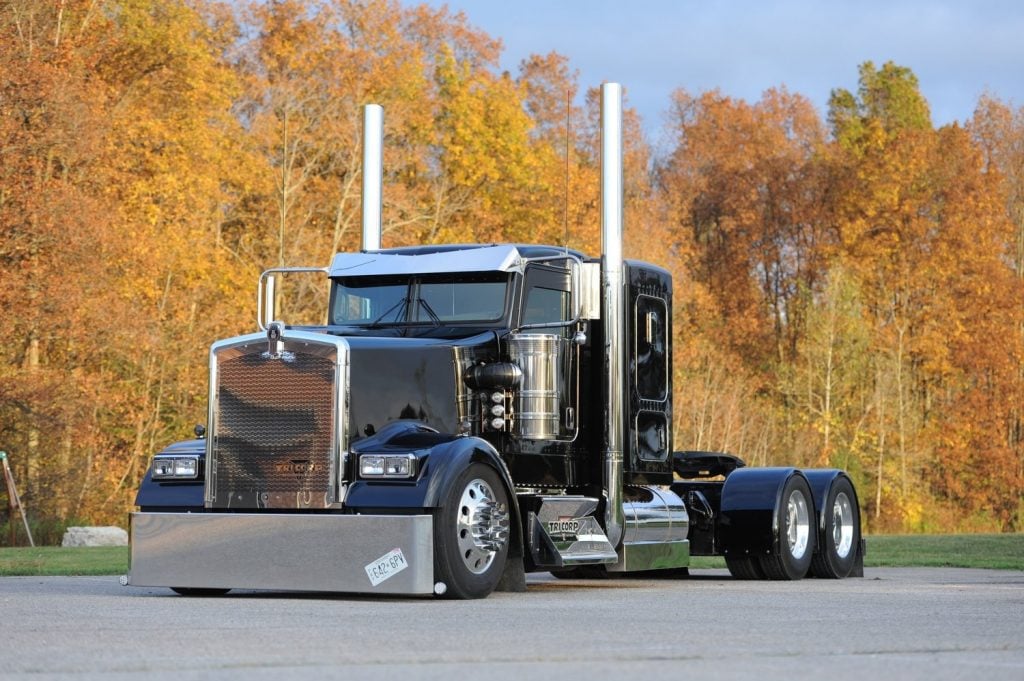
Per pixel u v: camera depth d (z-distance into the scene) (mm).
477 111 65312
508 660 6742
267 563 11383
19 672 6289
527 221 66500
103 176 46344
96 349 44438
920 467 73688
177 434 49812
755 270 85000
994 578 15227
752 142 86812
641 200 72562
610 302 13570
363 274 13516
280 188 57125
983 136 90500
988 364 79062
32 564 17078
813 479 15898
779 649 7285
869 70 94625
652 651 7137
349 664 6566
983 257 81500
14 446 41406
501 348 12766
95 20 50562
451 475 11164
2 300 40000
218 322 51125
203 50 53500
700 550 15383
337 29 59688
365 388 11648
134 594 12039
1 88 41531
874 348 75062
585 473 13516
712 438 65688
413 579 10938
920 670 6398
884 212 82750
